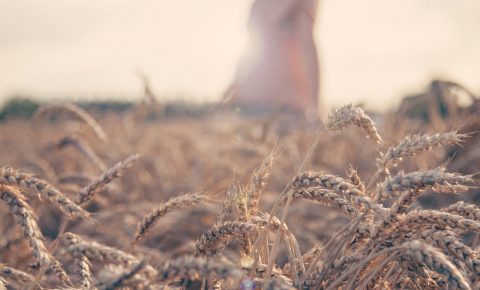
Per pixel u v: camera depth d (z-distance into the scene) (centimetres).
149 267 80
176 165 292
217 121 393
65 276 99
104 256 84
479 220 96
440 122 258
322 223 164
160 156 296
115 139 357
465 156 203
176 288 97
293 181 99
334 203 100
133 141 354
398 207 94
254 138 294
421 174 91
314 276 100
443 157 213
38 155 267
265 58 454
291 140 274
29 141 365
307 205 171
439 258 83
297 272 106
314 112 366
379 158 102
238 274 77
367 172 227
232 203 104
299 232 158
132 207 181
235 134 332
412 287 101
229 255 131
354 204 98
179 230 176
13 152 343
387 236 96
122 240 168
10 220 172
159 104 371
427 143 99
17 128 487
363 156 245
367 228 99
